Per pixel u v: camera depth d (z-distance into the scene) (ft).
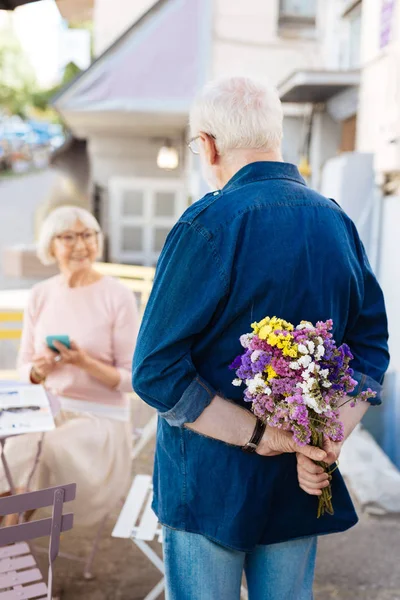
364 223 15.90
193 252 4.48
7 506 5.03
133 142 35.58
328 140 22.44
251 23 26.78
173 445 4.89
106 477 8.70
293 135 24.81
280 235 4.57
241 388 4.68
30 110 129.18
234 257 4.48
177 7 25.11
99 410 9.08
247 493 4.71
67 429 8.68
